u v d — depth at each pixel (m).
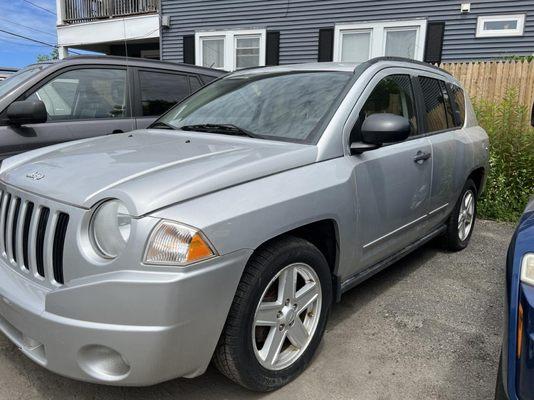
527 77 7.39
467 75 7.77
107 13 13.51
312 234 2.79
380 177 3.07
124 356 1.96
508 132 6.45
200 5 11.97
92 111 4.73
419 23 10.02
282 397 2.48
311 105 3.05
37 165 2.60
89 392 2.47
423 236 4.05
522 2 9.27
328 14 10.75
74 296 2.00
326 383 2.60
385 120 2.76
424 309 3.53
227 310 2.13
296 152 2.61
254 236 2.19
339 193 2.68
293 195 2.41
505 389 1.75
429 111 3.97
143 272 1.94
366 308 3.53
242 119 3.20
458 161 4.28
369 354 2.90
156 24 12.70
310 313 2.67
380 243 3.24
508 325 1.77
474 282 4.08
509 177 6.41
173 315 1.94
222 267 2.06
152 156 2.56
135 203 1.98
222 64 12.05
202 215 2.05
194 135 3.12
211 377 2.64
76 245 2.07
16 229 2.40
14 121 4.04
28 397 2.41
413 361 2.84
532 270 1.74
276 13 11.20
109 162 2.49
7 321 2.33
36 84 4.37
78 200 2.12
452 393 2.55
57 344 2.05
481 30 9.63
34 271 2.28
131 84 5.04
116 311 1.94
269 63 11.46
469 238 5.02
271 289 2.44
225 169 2.29
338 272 2.85
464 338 3.12
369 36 10.52
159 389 2.52
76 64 4.68
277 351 2.46
